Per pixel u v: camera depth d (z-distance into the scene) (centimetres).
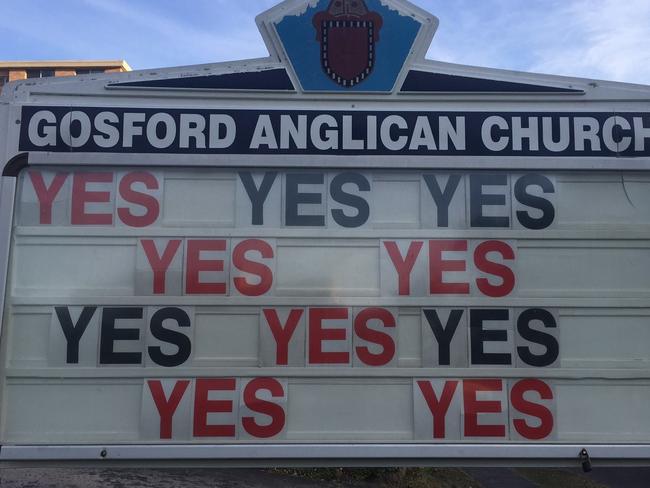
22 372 292
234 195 308
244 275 302
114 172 308
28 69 3356
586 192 312
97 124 308
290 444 291
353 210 308
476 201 310
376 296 303
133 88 311
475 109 314
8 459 284
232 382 296
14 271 298
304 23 318
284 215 307
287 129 311
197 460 289
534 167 309
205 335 298
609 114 314
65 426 291
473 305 303
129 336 297
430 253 306
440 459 292
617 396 299
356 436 294
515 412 297
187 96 312
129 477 677
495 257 306
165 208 306
